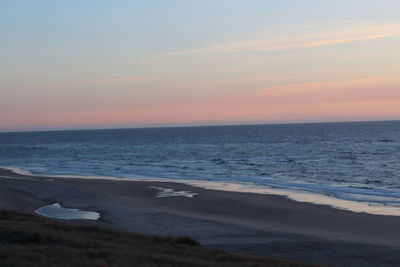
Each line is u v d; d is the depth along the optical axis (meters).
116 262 13.85
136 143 166.38
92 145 158.25
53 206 35.69
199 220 29.09
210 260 15.86
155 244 18.08
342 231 25.45
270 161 78.38
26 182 50.88
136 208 34.06
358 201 36.09
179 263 14.55
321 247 21.89
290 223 27.91
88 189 44.69
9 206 35.53
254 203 35.44
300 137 173.75
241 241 23.12
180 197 39.22
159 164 78.00
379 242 22.81
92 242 16.88
